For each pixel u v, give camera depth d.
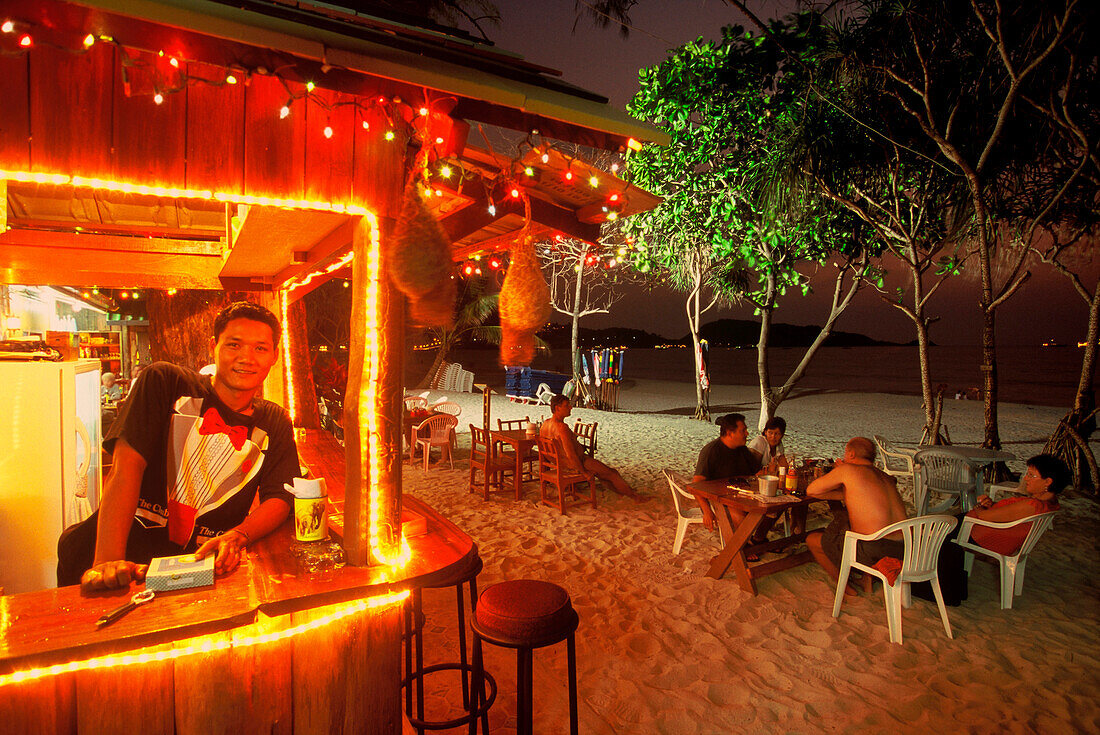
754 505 4.60
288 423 2.64
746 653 3.75
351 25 1.65
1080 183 8.05
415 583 2.13
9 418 2.89
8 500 2.89
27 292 7.04
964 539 4.79
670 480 5.60
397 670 2.31
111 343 11.16
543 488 7.12
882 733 3.00
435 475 8.62
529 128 2.07
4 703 1.66
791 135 8.29
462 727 2.99
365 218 2.18
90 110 1.74
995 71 7.50
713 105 8.98
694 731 3.00
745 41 8.52
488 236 3.52
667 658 3.68
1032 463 4.54
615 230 14.58
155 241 4.58
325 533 2.29
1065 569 5.25
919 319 9.00
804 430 14.27
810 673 3.54
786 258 10.58
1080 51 6.64
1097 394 26.14
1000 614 4.34
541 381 19.89
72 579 2.23
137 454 2.16
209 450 2.38
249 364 2.39
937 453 6.68
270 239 3.30
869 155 8.84
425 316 1.98
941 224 9.50
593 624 4.13
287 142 2.00
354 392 2.21
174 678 1.90
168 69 1.67
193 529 2.36
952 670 3.58
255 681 2.02
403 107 1.98
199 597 1.90
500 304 2.21
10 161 1.65
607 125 1.97
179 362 7.54
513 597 2.24
